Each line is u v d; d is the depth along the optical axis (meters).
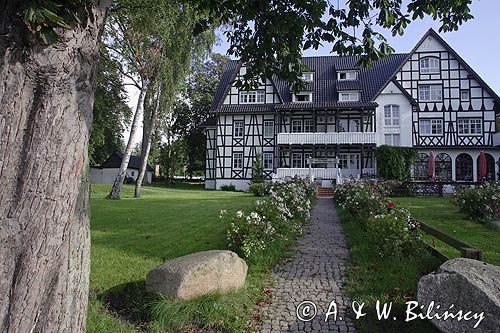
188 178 53.09
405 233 5.50
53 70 2.08
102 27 2.38
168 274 3.87
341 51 5.47
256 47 5.48
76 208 2.30
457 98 27.83
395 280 4.60
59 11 2.08
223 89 32.72
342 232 8.64
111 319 3.65
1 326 1.98
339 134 27.53
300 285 4.74
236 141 30.05
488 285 2.90
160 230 8.55
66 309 2.23
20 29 2.04
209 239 7.43
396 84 28.19
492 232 8.14
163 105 18.81
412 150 26.72
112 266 5.43
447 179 27.55
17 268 2.02
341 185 16.38
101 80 20.52
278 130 29.20
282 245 6.58
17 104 2.04
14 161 2.03
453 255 5.98
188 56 17.91
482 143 27.22
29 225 2.03
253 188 22.56
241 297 4.09
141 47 17.47
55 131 2.11
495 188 9.74
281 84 31.00
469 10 5.17
